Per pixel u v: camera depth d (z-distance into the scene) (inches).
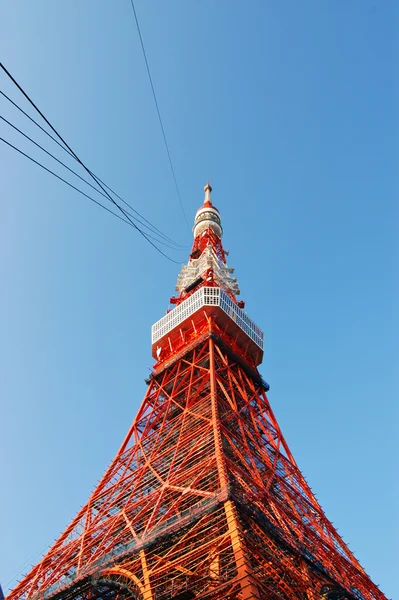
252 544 1705.2
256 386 3319.4
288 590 1763.0
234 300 3853.3
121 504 2479.1
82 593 2074.3
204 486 2066.9
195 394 2928.2
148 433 2940.5
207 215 4827.8
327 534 2385.6
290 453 2856.8
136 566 1908.2
